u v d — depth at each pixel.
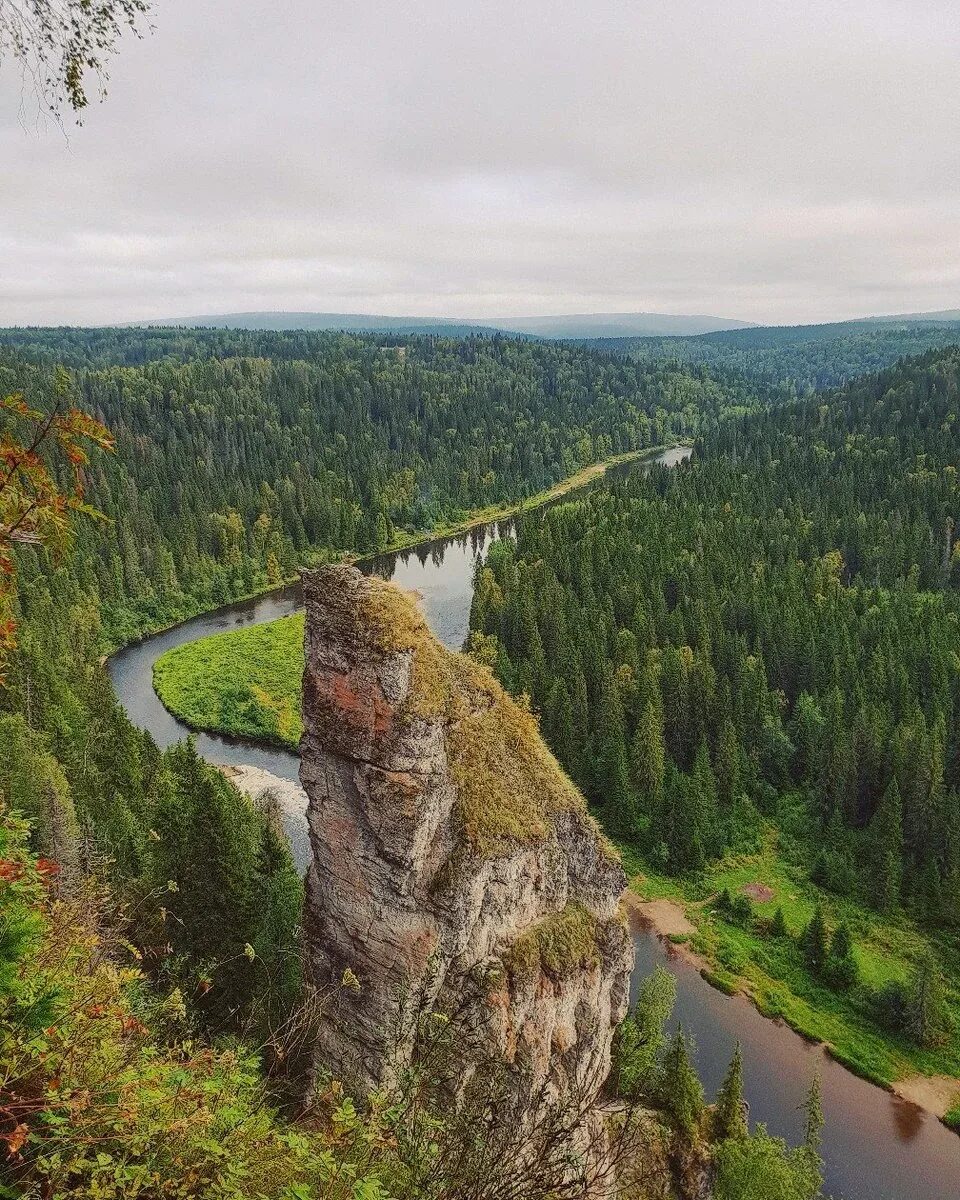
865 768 84.12
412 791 25.44
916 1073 56.50
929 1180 49.06
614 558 147.25
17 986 12.45
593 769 89.88
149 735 81.44
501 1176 12.68
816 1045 58.81
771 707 99.25
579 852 30.75
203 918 39.34
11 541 11.81
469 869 26.39
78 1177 11.63
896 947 68.12
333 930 27.70
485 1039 21.00
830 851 79.56
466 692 29.66
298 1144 12.45
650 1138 37.69
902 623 115.25
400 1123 13.41
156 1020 17.92
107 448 11.58
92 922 18.64
